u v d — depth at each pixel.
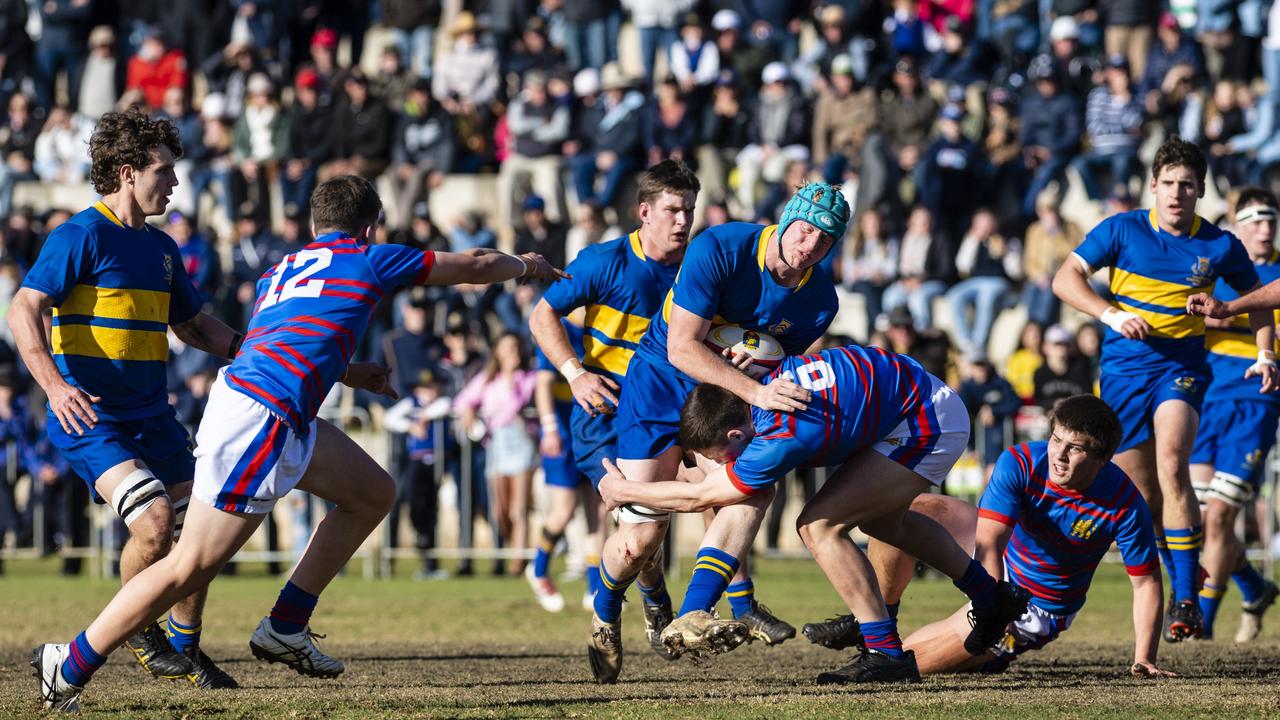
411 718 15.06
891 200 49.69
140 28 63.97
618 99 53.53
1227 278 23.97
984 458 41.75
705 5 57.81
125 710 15.72
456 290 49.75
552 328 20.98
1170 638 23.34
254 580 40.88
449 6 62.84
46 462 43.31
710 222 49.00
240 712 15.55
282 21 61.88
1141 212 24.25
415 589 38.50
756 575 40.00
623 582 18.55
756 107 52.91
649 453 19.00
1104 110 50.50
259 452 15.46
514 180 54.25
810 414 16.69
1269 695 16.73
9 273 50.66
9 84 63.16
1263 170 49.59
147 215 18.77
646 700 16.42
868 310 48.50
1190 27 55.03
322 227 16.78
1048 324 46.47
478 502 43.00
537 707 15.83
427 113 56.09
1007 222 50.09
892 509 17.42
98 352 18.27
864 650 18.47
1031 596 19.09
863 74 54.72
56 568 46.16
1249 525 39.94
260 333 15.92
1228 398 26.39
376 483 17.20
